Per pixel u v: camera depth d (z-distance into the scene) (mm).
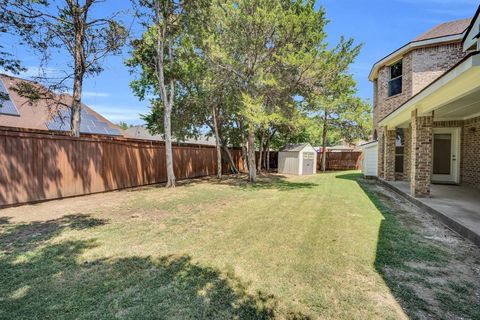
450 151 9672
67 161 7617
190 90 13586
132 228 4598
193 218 5328
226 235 4219
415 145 6852
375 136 13742
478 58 3494
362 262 3201
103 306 2303
